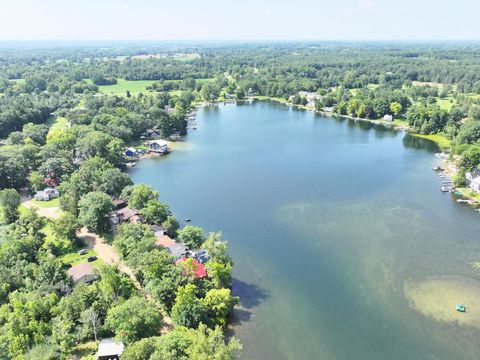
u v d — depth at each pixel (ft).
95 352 230.07
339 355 242.78
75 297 253.24
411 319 271.69
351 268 329.72
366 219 415.64
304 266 332.80
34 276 282.77
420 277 316.19
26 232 349.41
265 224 407.44
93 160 506.07
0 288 267.59
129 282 286.46
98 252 345.72
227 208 447.42
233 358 223.10
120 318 236.22
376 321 270.26
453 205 449.48
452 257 343.46
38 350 211.41
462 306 279.08
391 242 369.09
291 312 278.46
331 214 428.15
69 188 433.48
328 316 274.77
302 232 389.39
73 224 357.61
